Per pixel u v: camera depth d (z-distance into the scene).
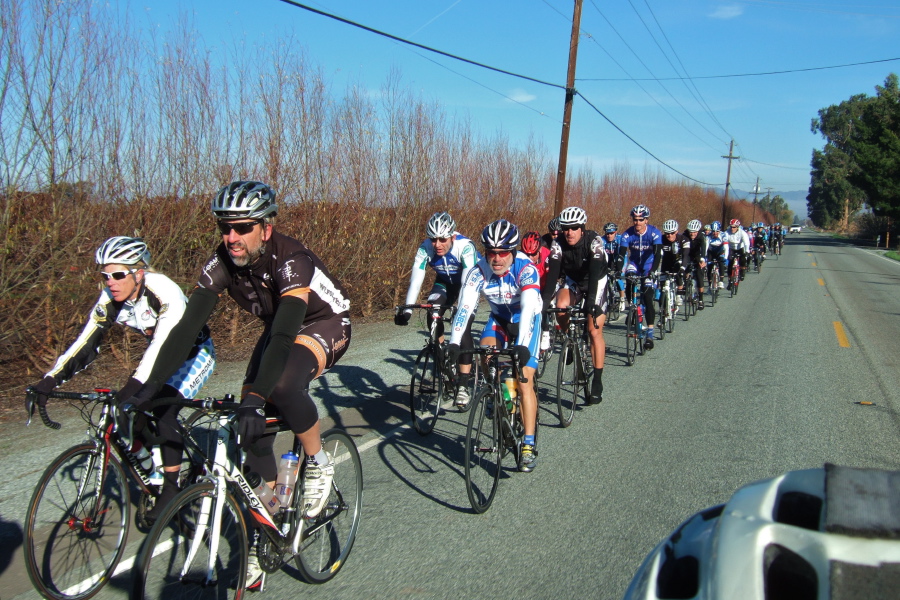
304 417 2.80
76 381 6.48
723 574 1.35
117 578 3.07
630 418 5.81
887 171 48.25
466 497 4.05
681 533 1.66
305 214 9.63
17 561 3.15
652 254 9.05
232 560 2.83
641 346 8.37
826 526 1.28
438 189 13.38
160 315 3.18
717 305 14.57
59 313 6.37
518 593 2.92
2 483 4.00
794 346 9.28
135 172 7.34
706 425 5.55
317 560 3.05
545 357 6.59
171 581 2.40
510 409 4.23
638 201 32.97
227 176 8.23
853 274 23.97
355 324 10.91
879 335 10.26
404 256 12.30
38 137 6.14
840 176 98.19
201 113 8.02
